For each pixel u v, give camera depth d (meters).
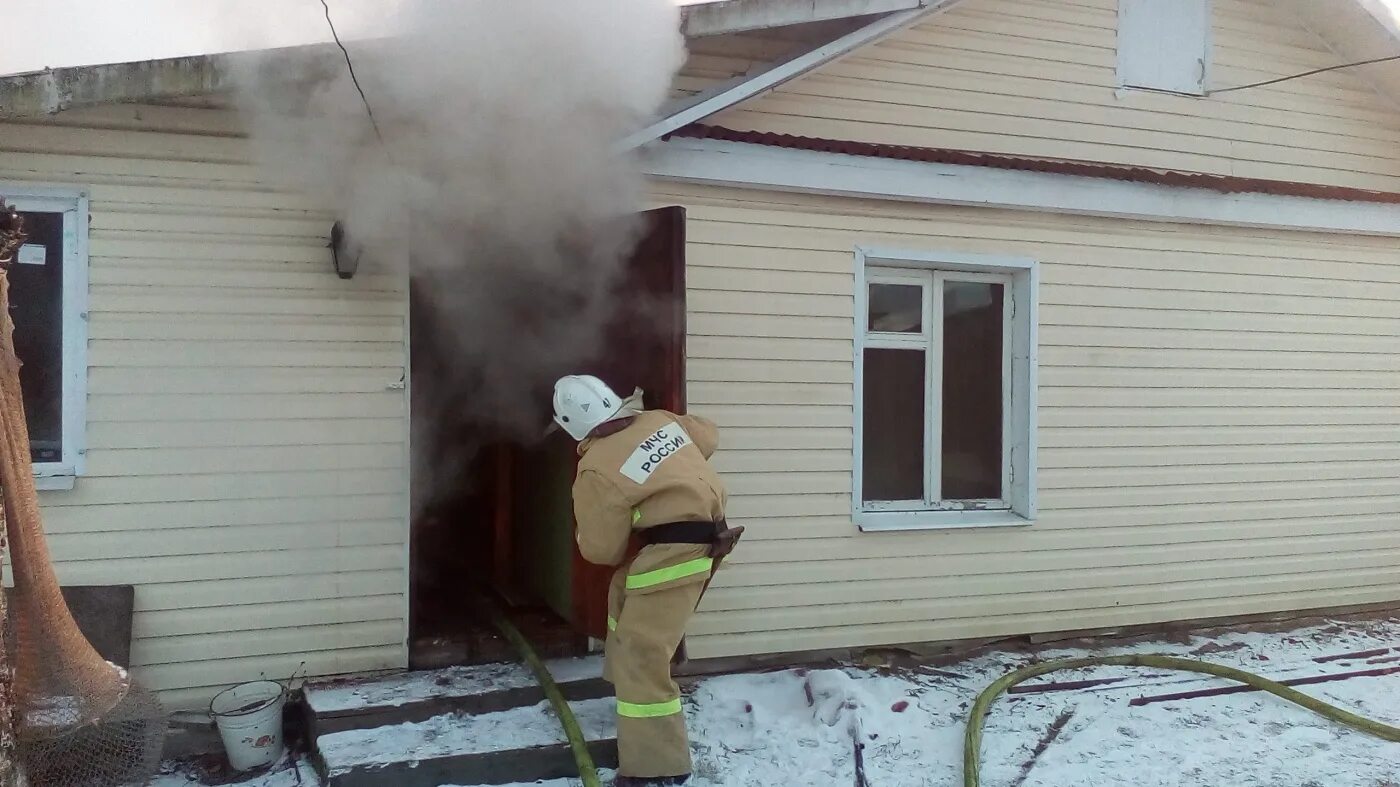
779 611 4.98
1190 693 4.79
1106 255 5.67
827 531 5.08
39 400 3.90
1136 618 5.74
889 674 4.99
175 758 3.96
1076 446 5.60
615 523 3.55
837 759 3.91
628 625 3.58
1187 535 5.86
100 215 3.96
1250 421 6.02
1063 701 4.64
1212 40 6.03
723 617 4.87
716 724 4.19
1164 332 5.80
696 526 3.57
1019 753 4.05
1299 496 6.15
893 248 5.20
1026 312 5.51
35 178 3.87
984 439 5.61
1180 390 5.84
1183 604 5.85
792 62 4.62
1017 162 5.25
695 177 4.70
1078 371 5.61
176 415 4.05
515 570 5.92
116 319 3.98
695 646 4.81
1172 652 5.52
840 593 5.10
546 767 3.65
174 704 4.03
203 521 4.09
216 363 4.11
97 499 3.95
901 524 5.23
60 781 3.04
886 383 5.39
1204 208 5.75
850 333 5.13
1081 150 5.70
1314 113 6.29
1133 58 5.81
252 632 4.14
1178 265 5.83
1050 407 5.54
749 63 5.10
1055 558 5.55
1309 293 6.16
